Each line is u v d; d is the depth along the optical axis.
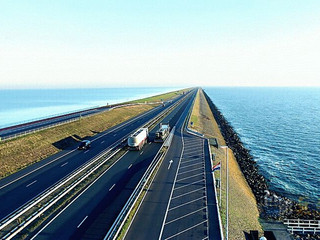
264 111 166.38
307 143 82.00
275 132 99.00
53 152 48.84
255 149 75.19
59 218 26.47
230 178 42.81
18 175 37.41
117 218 25.14
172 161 45.72
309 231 32.03
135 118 96.44
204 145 57.28
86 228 24.70
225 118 134.00
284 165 61.31
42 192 31.77
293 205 40.62
